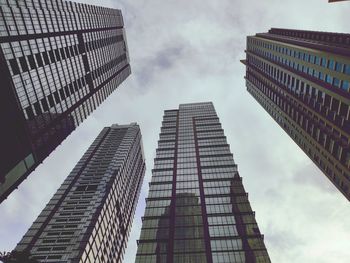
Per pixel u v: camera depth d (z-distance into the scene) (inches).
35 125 2445.9
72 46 3326.8
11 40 2225.6
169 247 2391.7
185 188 3193.9
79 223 3380.9
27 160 2166.6
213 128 4623.5
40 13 2652.6
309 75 2694.4
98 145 5590.6
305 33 3683.6
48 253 2997.0
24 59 2372.0
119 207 4466.0
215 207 2849.4
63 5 3164.4
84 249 2933.1
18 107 2132.1
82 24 3587.6
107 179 4264.3
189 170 3535.9
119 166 4613.7
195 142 4232.3
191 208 2859.3
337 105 2258.9
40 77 2578.7
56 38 2938.0
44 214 3636.8
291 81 3142.2
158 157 3917.3
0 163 1829.5
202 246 2375.7
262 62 4173.2
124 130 6254.9
